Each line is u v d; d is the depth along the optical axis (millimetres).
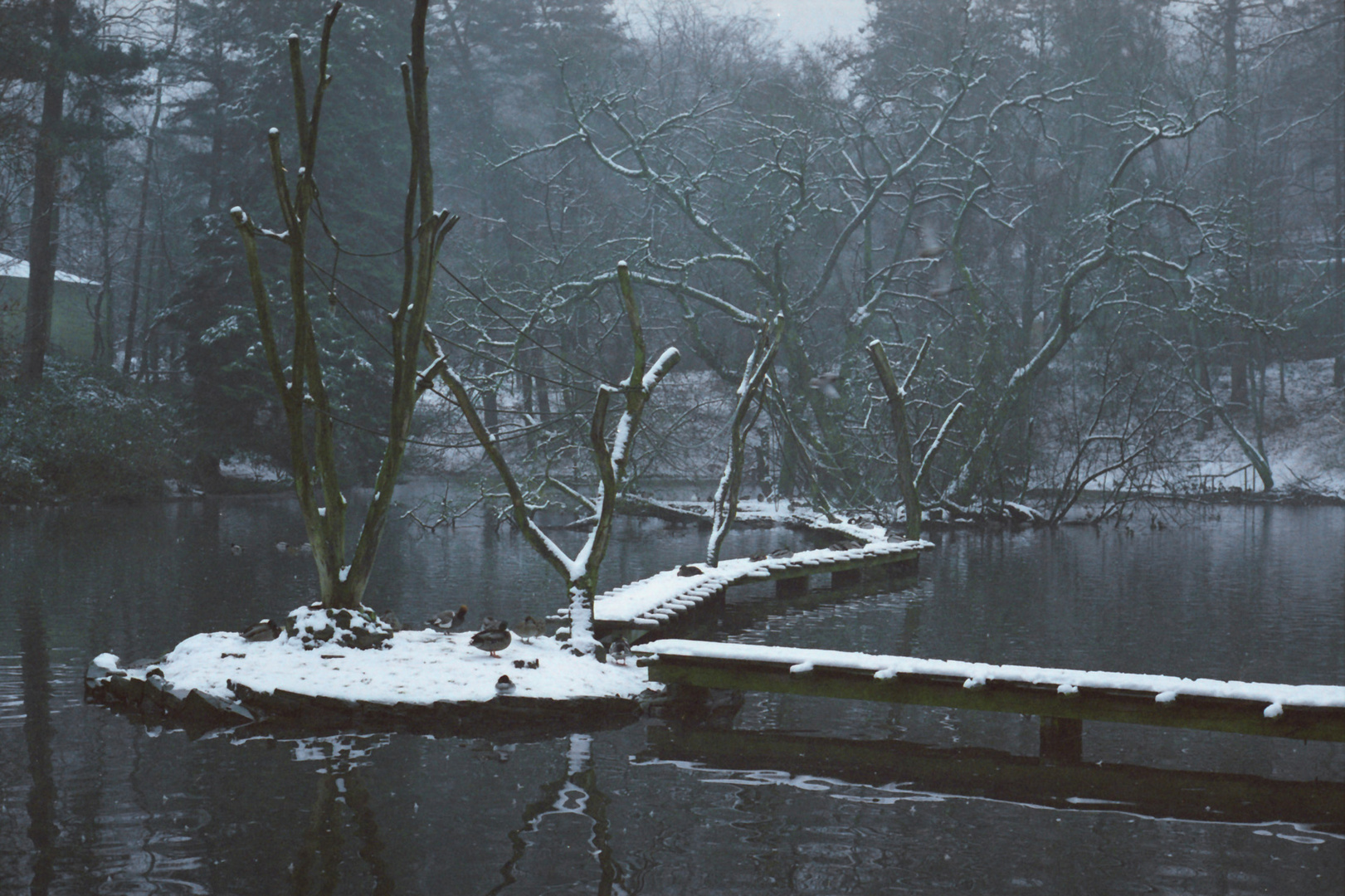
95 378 52656
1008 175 60688
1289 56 72750
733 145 54500
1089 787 11758
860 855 9672
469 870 9164
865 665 13898
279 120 55656
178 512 43000
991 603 25281
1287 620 22578
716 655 14539
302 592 23609
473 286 53938
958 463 47156
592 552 18141
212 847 9531
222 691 14023
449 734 13336
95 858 9250
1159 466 48781
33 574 25594
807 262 60000
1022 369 46781
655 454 45812
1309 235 76000
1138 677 12961
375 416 57031
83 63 48688
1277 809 11102
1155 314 51281
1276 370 71062
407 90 15836
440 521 40406
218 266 54312
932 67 54406
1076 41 59656
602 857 9508
